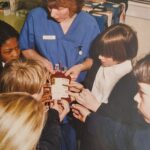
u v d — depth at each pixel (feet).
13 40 4.36
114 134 4.42
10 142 3.79
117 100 4.24
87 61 4.24
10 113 3.82
